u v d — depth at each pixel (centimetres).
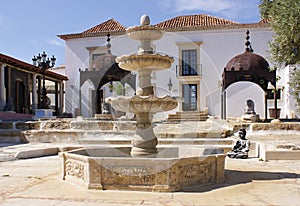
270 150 795
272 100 2178
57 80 2423
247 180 539
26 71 2061
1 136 1264
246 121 1435
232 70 1512
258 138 1084
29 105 2186
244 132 869
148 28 582
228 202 409
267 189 476
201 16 2709
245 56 1555
